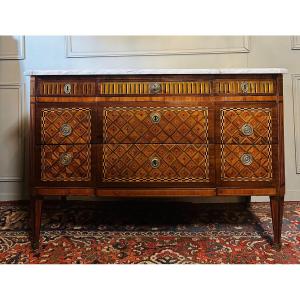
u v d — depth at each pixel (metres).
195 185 1.00
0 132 1.57
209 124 0.99
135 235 1.13
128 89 1.00
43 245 1.05
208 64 1.52
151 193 1.00
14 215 1.35
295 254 0.97
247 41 1.50
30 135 1.01
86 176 1.01
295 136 1.52
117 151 1.01
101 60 1.54
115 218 1.32
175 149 1.00
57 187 1.01
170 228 1.20
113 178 1.01
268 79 0.99
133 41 1.53
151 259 0.94
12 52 1.56
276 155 0.99
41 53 1.55
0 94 1.56
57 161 1.01
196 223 1.25
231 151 0.99
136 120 1.00
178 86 1.00
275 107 0.99
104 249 1.01
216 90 0.99
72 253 0.99
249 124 0.99
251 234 1.13
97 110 1.00
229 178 0.99
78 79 1.01
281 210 0.99
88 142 1.01
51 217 1.33
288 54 1.50
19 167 1.57
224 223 1.25
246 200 1.50
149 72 0.98
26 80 1.56
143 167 1.00
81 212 1.40
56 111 1.01
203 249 1.01
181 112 0.99
